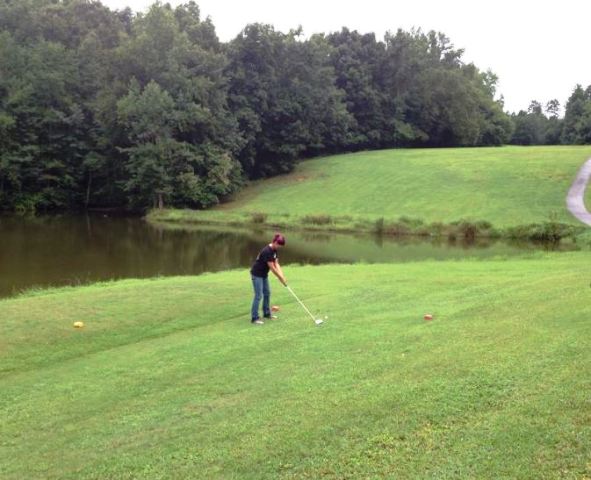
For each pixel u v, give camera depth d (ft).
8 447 23.68
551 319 31.48
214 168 184.44
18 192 196.75
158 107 175.01
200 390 27.86
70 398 28.73
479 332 31.17
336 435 20.58
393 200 168.96
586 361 23.66
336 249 114.11
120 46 194.90
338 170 215.72
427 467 17.58
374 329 36.06
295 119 225.76
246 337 37.17
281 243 40.86
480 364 25.34
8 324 42.93
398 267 73.51
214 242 126.82
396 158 222.89
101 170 201.87
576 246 110.01
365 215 156.35
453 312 38.40
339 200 177.88
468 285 52.42
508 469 16.72
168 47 191.21
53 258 103.04
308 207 174.40
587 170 171.42
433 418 20.74
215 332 39.47
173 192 181.88
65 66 199.62
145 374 31.37
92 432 24.21
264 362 31.09
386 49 277.03
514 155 205.05
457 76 272.72
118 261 100.32
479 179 175.42
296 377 27.66
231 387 27.76
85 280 81.66
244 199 194.49
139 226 158.10
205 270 90.94
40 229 148.77
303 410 23.25
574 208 138.92
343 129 252.42
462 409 21.15
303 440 20.53
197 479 18.97
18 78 195.11
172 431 23.27
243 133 206.69
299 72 227.20
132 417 25.36
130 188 185.26
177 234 140.97
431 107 276.00
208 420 23.88
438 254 104.63
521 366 24.30
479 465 17.17
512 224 130.00
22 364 35.73
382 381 25.27
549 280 46.62
